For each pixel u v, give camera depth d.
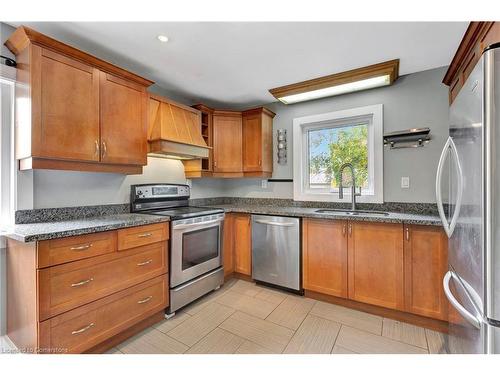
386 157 2.58
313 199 3.07
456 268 1.38
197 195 3.38
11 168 1.77
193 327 2.01
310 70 2.40
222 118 3.27
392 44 1.94
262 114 3.18
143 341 1.82
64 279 1.48
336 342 1.80
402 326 2.00
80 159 1.82
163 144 2.38
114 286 1.75
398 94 2.52
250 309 2.29
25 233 1.39
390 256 2.07
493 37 1.21
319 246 2.42
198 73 2.48
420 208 2.41
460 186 1.28
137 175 2.63
